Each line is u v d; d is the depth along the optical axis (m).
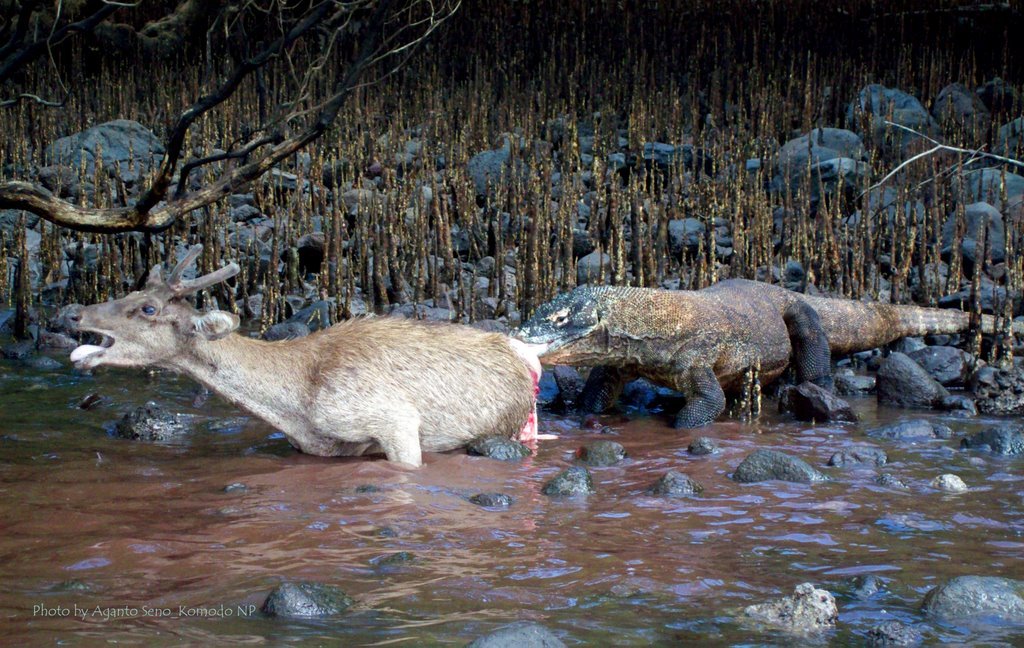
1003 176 14.41
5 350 10.94
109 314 7.34
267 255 13.95
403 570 5.26
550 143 17.81
